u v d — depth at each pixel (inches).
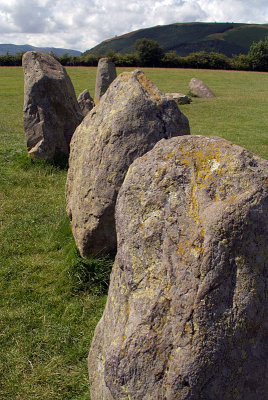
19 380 126.6
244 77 1386.6
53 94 326.6
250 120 603.5
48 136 327.3
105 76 664.4
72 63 1750.7
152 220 87.0
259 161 88.1
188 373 72.4
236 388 75.2
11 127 541.3
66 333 145.3
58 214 237.1
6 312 155.3
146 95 161.3
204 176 86.0
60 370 130.0
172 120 161.3
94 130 176.7
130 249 88.9
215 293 76.1
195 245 79.8
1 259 191.3
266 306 79.2
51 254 196.5
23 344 140.3
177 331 75.9
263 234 79.9
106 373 81.6
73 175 199.6
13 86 1071.6
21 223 226.8
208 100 820.0
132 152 156.9
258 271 78.8
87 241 172.9
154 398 74.4
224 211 79.0
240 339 75.9
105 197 161.3
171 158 90.4
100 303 161.3
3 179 288.7
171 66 1759.4
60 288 168.7
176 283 79.4
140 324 79.9
